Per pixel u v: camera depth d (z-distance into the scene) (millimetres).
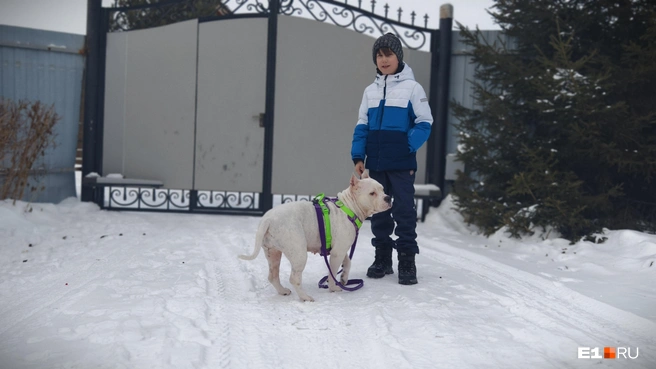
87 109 7781
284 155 7797
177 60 7762
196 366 2762
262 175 7812
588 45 6547
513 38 7766
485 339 3244
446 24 7895
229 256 5305
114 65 7816
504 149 6699
